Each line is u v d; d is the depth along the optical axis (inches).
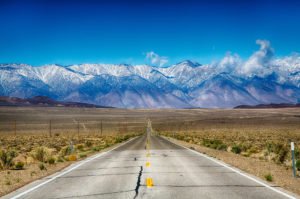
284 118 7229.3
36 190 522.0
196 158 1013.2
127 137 3213.6
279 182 569.6
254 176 633.6
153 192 486.6
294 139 2529.5
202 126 6437.0
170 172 698.2
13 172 744.3
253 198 443.2
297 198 442.9
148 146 1743.4
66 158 1049.5
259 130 4503.0
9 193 505.0
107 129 5885.8
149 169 752.3
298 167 772.0
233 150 1298.0
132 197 454.9
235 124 6471.5
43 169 787.4
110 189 516.4
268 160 967.6
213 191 490.6
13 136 3644.2
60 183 583.2
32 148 1866.4
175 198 445.4
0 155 855.1
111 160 984.9
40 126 6176.2
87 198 456.1
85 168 793.6
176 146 1722.4
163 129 6082.7
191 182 569.6
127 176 650.2
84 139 2883.9
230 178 609.6
